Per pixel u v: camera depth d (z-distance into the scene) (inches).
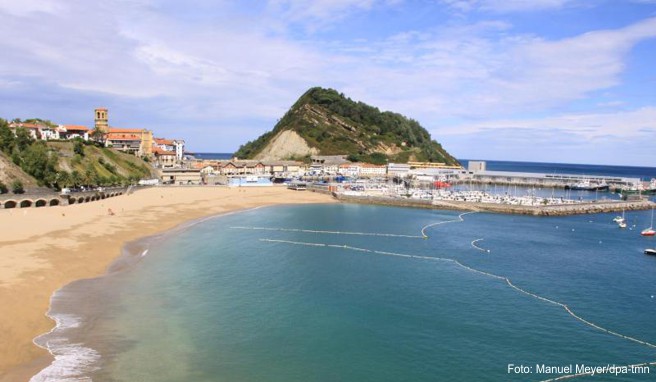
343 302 2203.5
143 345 1662.2
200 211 5022.1
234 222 4461.1
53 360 1507.1
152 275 2509.8
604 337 1895.9
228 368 1541.6
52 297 2046.0
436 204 6033.5
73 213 4138.8
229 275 2583.7
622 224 4790.8
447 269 2849.4
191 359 1585.9
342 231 4089.6
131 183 6825.8
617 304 2294.5
